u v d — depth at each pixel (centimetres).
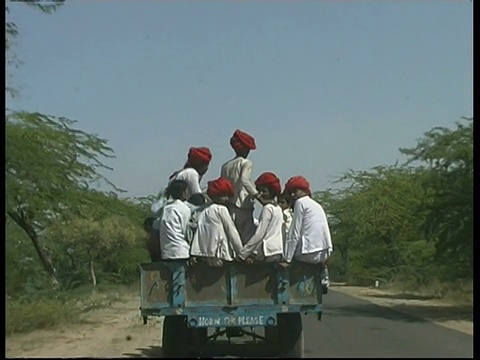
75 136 3216
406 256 5216
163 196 1342
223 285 1216
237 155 1303
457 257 3281
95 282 4541
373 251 6312
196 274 1219
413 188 5919
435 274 4500
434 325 2347
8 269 2814
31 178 2850
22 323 2248
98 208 4078
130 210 4694
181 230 1226
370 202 6078
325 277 1284
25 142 2772
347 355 1398
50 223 3156
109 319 2767
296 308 1210
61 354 1659
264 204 1219
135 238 4578
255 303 1212
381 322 2466
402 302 3856
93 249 4441
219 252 1205
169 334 1302
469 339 1830
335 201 7175
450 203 3030
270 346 1368
